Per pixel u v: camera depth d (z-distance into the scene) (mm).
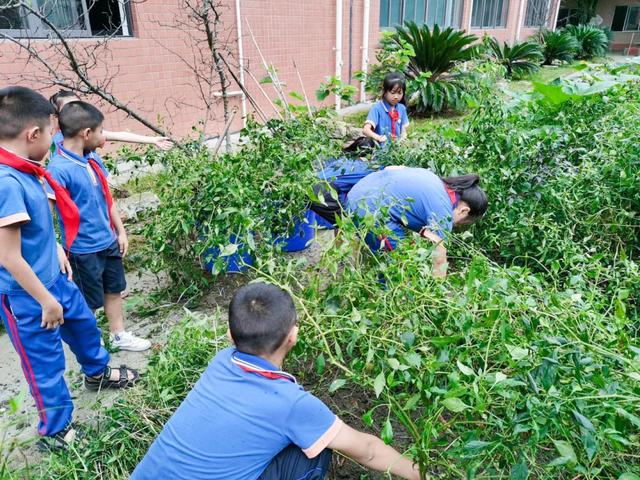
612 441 1497
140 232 3711
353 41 10898
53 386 2299
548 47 18125
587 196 3627
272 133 4172
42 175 2211
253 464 1571
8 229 1990
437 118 10078
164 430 1656
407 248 2219
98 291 2930
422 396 1719
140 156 4137
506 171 3555
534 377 1520
